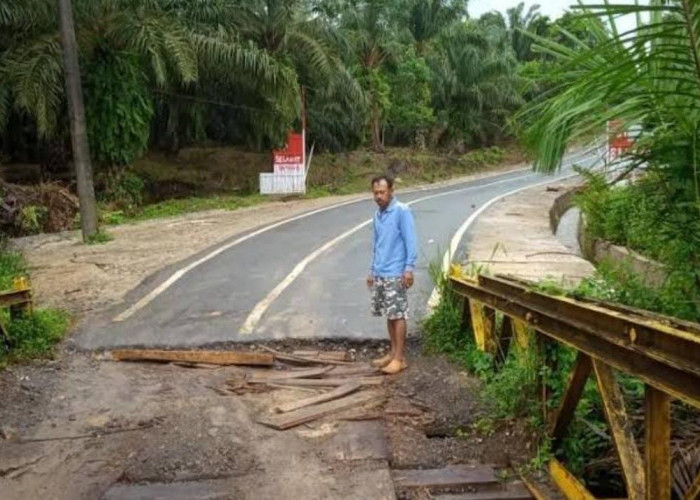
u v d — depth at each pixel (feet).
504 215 52.95
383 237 18.63
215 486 12.39
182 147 85.92
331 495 11.98
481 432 14.38
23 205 49.03
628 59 8.81
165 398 16.70
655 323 8.10
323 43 75.97
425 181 100.27
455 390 16.75
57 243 43.27
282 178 74.23
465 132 131.75
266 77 67.00
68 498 12.06
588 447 12.49
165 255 36.58
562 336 11.25
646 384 8.33
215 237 43.06
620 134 10.40
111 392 17.08
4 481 12.68
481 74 127.75
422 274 30.14
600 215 33.60
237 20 71.05
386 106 108.17
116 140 58.23
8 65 52.08
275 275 30.68
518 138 11.73
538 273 28.73
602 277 18.54
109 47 56.44
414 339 21.24
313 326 22.61
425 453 13.62
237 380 18.01
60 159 64.13
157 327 22.68
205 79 71.20
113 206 57.26
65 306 25.57
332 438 14.32
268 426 14.96
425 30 128.57
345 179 92.17
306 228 46.26
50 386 17.46
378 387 17.39
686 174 10.27
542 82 11.57
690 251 11.43
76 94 42.78
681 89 9.35
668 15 8.84
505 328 16.89
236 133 88.69
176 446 14.02
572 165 16.40
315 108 95.25
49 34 53.21
